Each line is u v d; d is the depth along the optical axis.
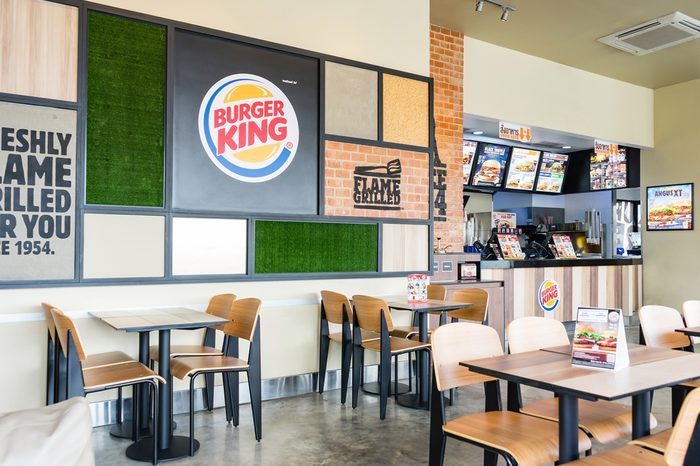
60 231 3.63
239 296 4.36
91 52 3.76
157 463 3.13
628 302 8.69
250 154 4.39
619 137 8.44
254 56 4.43
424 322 4.39
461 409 4.21
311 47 4.73
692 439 1.56
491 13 6.07
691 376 2.10
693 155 8.35
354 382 4.23
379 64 5.12
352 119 4.90
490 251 8.53
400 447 3.40
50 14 3.63
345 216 4.83
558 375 2.10
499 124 7.27
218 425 3.81
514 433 2.27
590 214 9.98
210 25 4.25
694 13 6.04
